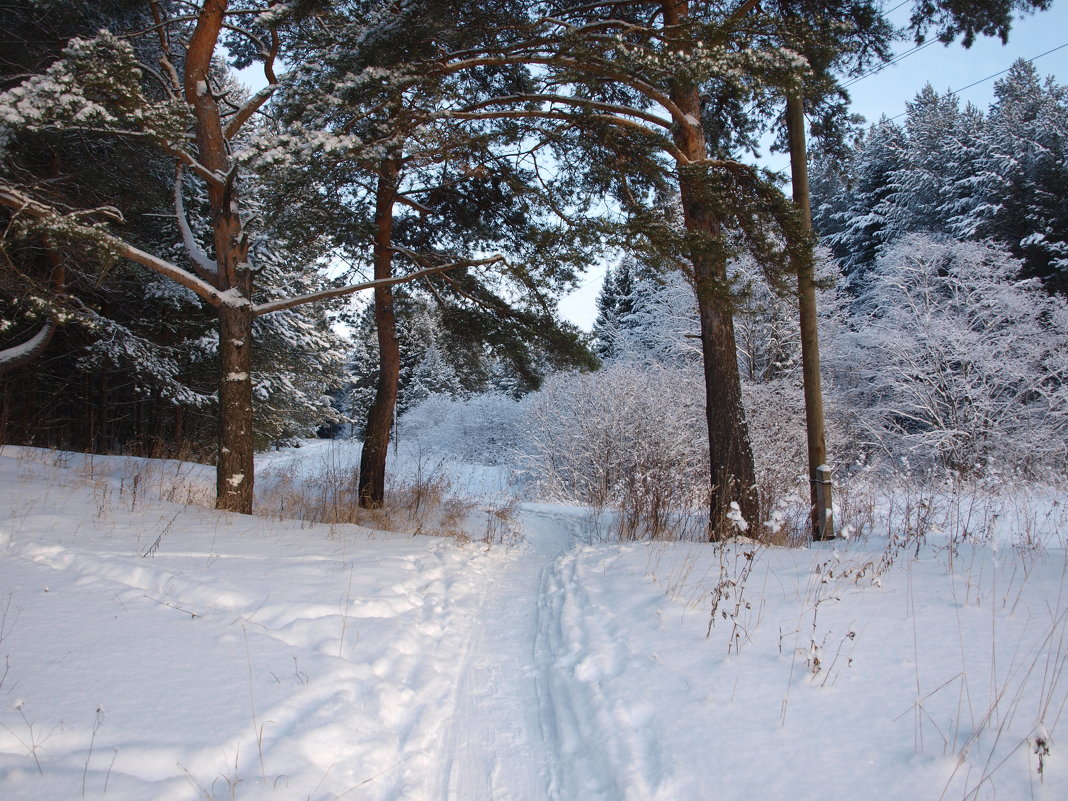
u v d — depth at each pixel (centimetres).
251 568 538
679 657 385
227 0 895
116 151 1030
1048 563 526
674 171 799
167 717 281
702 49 721
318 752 274
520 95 832
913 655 348
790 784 247
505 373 1495
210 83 968
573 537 1060
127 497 822
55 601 410
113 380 1698
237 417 869
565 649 442
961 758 246
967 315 1856
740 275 830
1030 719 271
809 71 738
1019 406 1723
